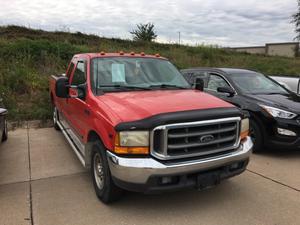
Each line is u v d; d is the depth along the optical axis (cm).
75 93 512
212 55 2169
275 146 599
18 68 1177
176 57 1916
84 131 471
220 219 378
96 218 380
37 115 907
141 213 391
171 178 358
